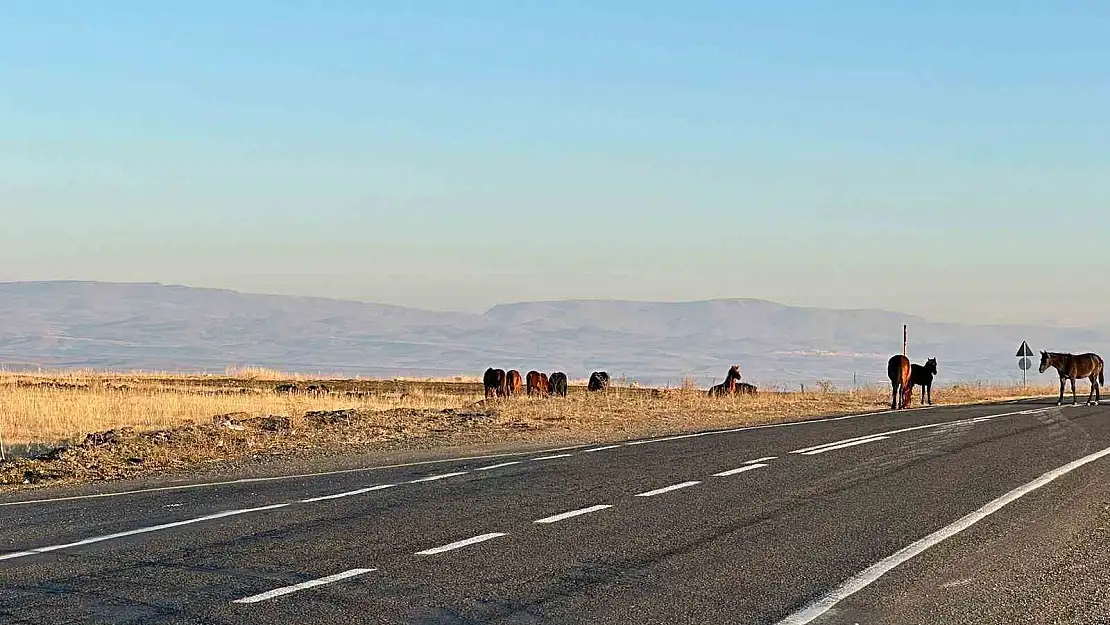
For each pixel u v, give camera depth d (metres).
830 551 11.07
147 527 12.95
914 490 14.98
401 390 54.28
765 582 9.80
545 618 8.66
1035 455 18.95
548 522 12.75
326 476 17.86
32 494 16.73
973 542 11.47
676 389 46.34
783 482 15.85
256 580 9.95
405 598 9.27
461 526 12.55
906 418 28.33
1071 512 13.19
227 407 36.44
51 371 73.50
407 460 20.14
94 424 31.06
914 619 8.66
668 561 10.65
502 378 42.69
